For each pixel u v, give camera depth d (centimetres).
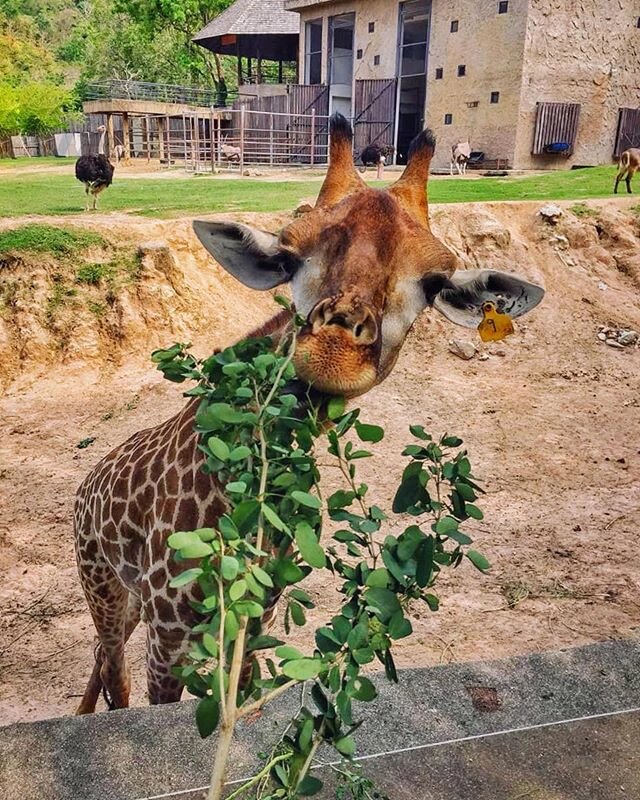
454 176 1074
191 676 100
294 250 146
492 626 273
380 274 138
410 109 1392
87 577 199
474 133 1187
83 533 194
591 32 1144
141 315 507
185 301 521
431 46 1227
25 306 491
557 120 1151
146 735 154
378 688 171
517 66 1110
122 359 494
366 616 103
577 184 911
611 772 152
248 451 96
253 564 100
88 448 410
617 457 425
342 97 1448
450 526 111
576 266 643
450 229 625
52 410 447
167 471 164
